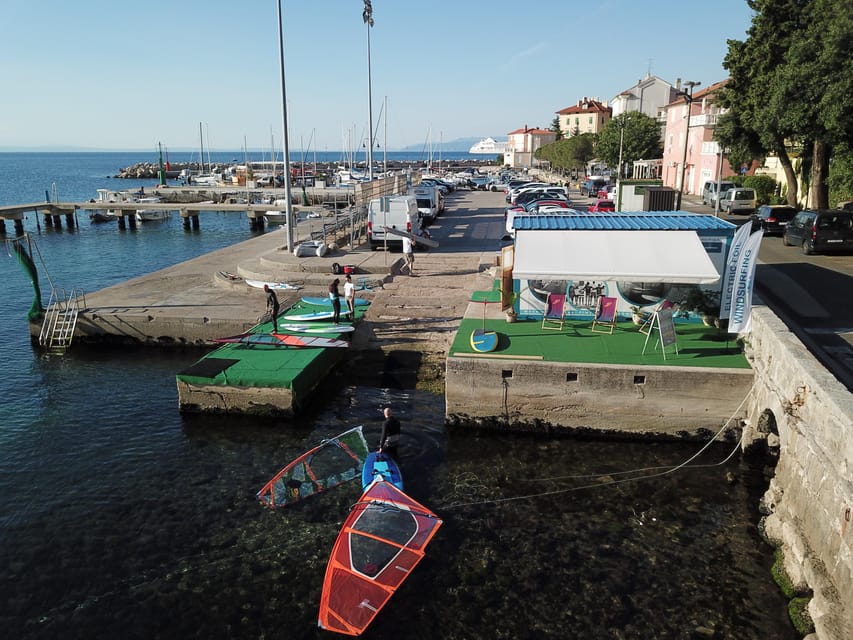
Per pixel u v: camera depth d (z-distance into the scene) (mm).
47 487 13617
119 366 20594
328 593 10203
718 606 10055
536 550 11422
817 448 10320
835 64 28125
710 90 58500
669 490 13305
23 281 35250
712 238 17391
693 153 58094
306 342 18984
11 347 22578
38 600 10375
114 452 15086
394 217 30750
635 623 9742
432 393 17734
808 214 26281
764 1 34562
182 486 13586
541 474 13961
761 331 14508
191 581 10750
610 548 11477
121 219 58875
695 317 17703
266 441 15516
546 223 18453
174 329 22031
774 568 10812
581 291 18172
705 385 14695
